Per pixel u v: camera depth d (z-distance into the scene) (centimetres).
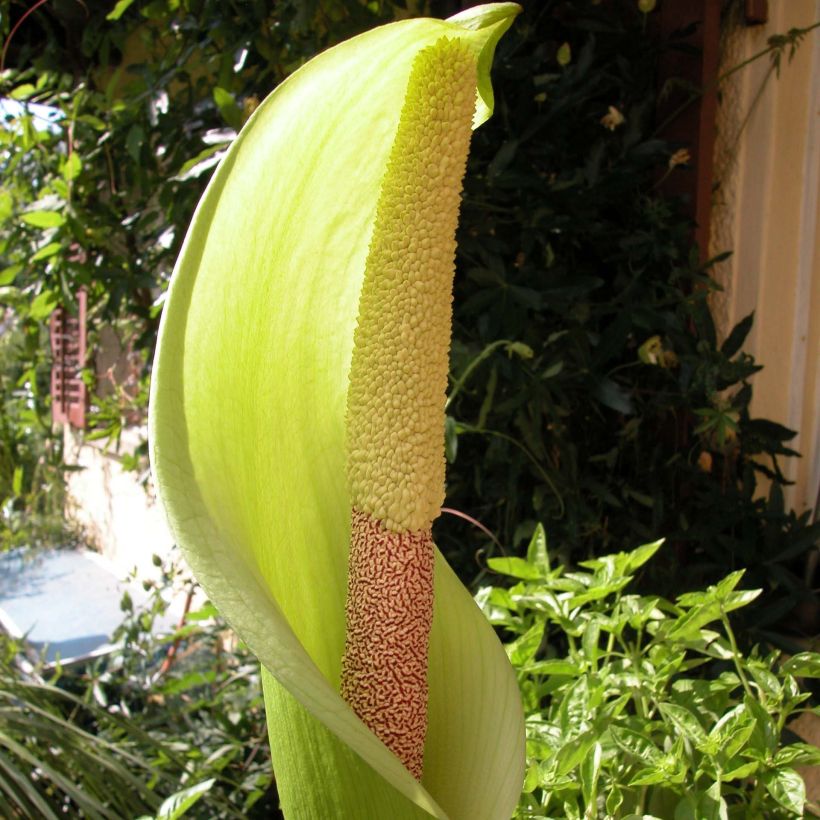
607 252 97
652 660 52
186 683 92
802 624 87
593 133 95
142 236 120
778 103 95
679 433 94
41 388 223
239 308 38
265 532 39
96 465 236
